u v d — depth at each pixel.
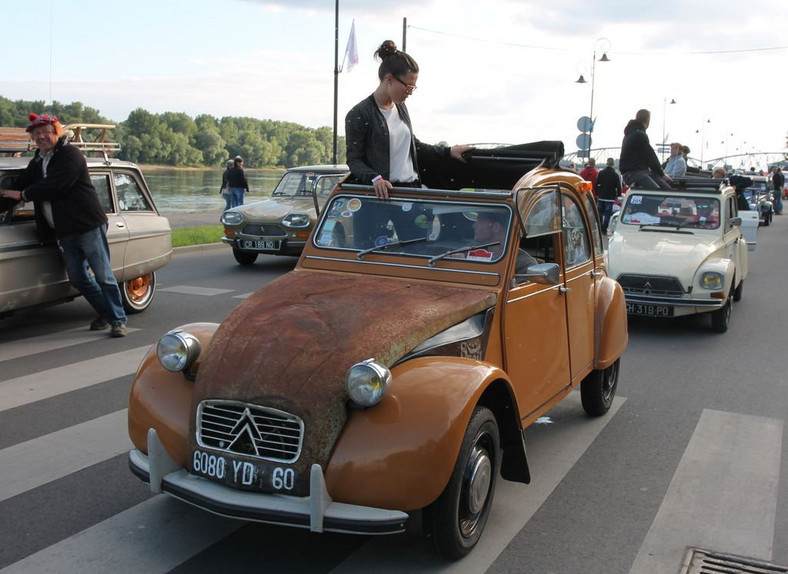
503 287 4.35
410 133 5.32
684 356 8.59
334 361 3.58
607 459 5.41
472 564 3.87
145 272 9.67
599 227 6.15
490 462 4.04
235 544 4.02
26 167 8.27
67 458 5.16
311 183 15.16
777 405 6.78
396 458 3.41
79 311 10.02
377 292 4.25
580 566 3.89
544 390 4.93
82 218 8.02
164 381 3.97
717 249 10.04
